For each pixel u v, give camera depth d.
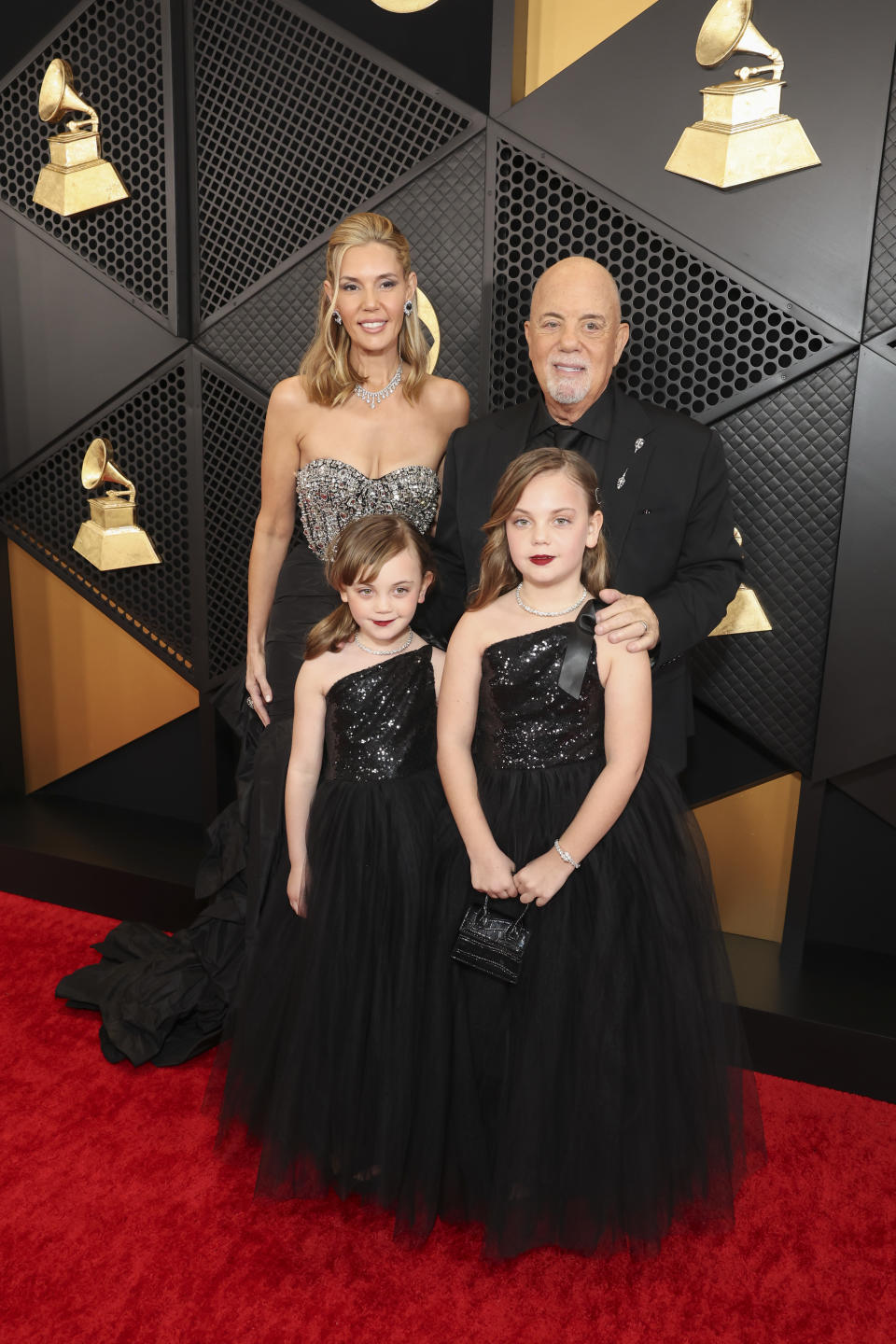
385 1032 1.94
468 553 2.23
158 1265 1.91
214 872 2.66
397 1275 1.90
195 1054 2.50
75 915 3.15
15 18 2.95
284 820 2.29
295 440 2.39
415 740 2.04
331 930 1.97
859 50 2.21
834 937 2.88
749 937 2.93
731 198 2.36
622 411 2.17
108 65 2.83
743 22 2.22
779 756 2.67
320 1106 1.98
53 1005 2.68
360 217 2.21
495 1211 1.85
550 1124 1.85
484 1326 1.79
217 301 2.90
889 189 2.27
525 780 1.89
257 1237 1.98
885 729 2.52
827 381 2.42
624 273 2.53
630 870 1.89
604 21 2.51
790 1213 2.06
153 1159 2.17
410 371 2.35
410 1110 1.93
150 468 3.12
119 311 2.97
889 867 2.78
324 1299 1.84
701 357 2.59
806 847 2.70
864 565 2.46
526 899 1.81
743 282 2.40
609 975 1.84
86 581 3.29
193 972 2.59
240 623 3.10
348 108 2.69
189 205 2.85
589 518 1.83
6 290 3.08
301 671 2.09
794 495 2.51
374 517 1.97
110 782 3.59
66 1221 2.00
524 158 2.52
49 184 2.92
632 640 1.85
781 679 2.62
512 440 2.21
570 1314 1.82
